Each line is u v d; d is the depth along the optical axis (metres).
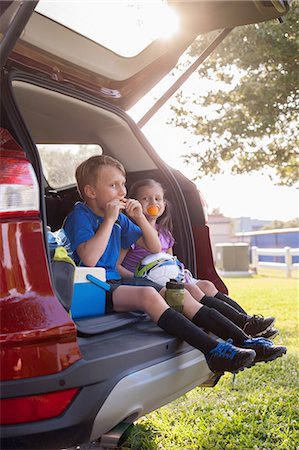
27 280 1.74
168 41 3.12
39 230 1.81
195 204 3.12
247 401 3.35
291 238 20.31
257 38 8.99
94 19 2.76
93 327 2.09
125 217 2.92
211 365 2.19
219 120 10.30
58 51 2.78
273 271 16.09
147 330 2.27
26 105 2.85
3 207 1.75
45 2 2.54
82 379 1.72
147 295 2.33
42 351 1.67
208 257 3.09
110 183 2.67
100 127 3.19
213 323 2.46
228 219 29.42
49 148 3.52
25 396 1.64
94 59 2.98
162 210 3.00
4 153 1.84
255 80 9.75
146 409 1.99
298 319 6.22
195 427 2.96
